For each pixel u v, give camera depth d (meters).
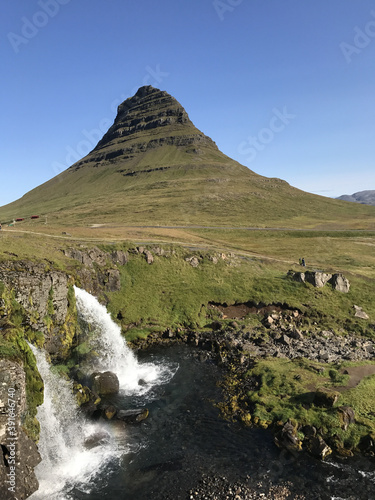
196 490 21.11
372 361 35.59
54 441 24.56
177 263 60.94
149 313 50.06
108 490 21.28
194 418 28.73
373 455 23.58
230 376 35.78
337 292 57.38
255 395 31.09
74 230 77.31
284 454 24.08
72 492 21.14
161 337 46.78
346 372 33.00
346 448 24.27
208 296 54.59
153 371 37.72
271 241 109.62
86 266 47.97
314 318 51.44
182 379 35.75
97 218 152.12
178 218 149.62
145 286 54.69
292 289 57.03
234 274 60.81
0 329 23.30
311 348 41.62
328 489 20.94
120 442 25.75
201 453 24.48
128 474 22.56
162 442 25.73
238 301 54.25
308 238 115.94
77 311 39.62
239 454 24.25
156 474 22.50
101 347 40.38
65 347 34.03
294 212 174.12
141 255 59.31
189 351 42.84
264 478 21.97
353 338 45.84
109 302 49.59
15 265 33.56
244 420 28.03
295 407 28.19
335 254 90.44
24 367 22.33
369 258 86.75
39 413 24.25
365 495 20.44
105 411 28.45
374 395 28.48
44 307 32.44
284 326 48.75
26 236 51.97
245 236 118.81
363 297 56.75
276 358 38.66
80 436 26.08
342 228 135.88
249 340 44.59
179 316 50.69
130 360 40.34
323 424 25.98
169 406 30.61
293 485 21.33
